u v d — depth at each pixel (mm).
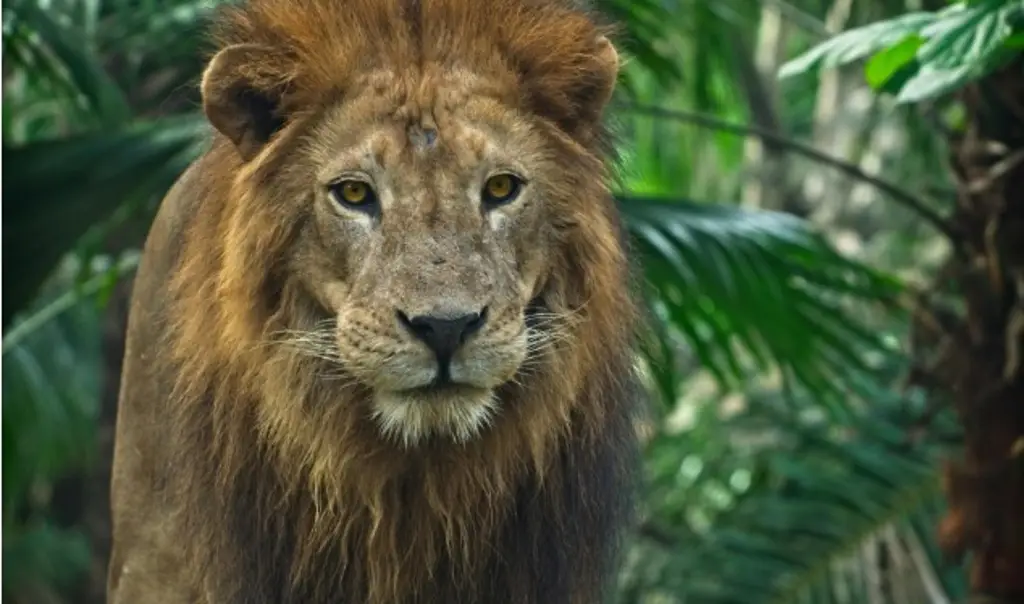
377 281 7094
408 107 7281
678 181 18688
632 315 8156
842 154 22094
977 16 8180
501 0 7730
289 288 7484
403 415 7191
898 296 13828
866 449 15242
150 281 8883
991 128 11781
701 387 21375
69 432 21375
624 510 8656
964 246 12289
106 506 21062
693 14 15773
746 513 15594
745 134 13023
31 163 11961
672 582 15859
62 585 26484
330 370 7477
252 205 7504
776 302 12289
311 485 7723
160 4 13289
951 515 12438
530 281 7402
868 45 8766
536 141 7484
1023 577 12219
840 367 13062
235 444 7844
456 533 7902
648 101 18000
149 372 8758
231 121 7668
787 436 17609
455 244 7078
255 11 7902
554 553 8070
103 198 11906
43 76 13305
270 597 8039
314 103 7453
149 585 8766
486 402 7250
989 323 12102
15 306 11883
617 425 8195
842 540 14922
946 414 15219
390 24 7559
